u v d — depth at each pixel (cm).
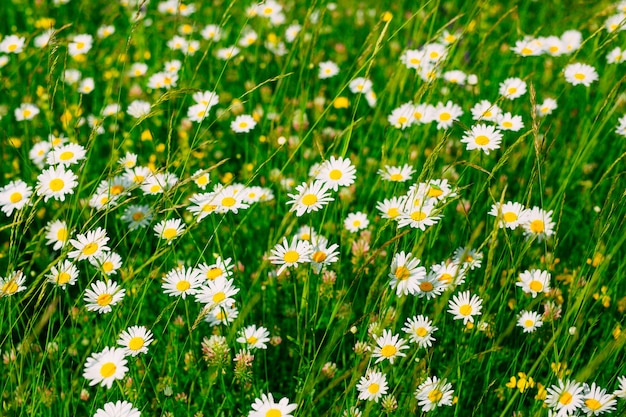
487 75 217
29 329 164
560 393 161
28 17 244
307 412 165
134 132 210
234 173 206
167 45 227
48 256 191
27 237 196
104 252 173
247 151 202
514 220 171
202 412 169
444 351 175
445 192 170
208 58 223
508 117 184
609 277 182
